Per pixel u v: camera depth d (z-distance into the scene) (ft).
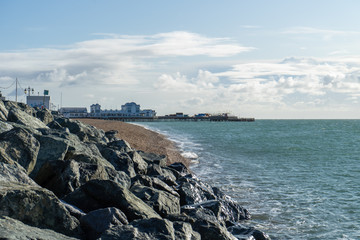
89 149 47.62
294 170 88.58
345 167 95.71
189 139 190.29
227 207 48.34
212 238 30.58
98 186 30.04
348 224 46.57
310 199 58.90
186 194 46.32
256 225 46.01
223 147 145.89
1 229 18.81
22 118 56.39
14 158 33.09
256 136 236.63
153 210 32.32
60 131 49.01
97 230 24.84
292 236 42.27
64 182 33.37
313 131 331.16
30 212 23.11
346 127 444.14
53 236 20.79
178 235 23.86
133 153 56.29
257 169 88.43
